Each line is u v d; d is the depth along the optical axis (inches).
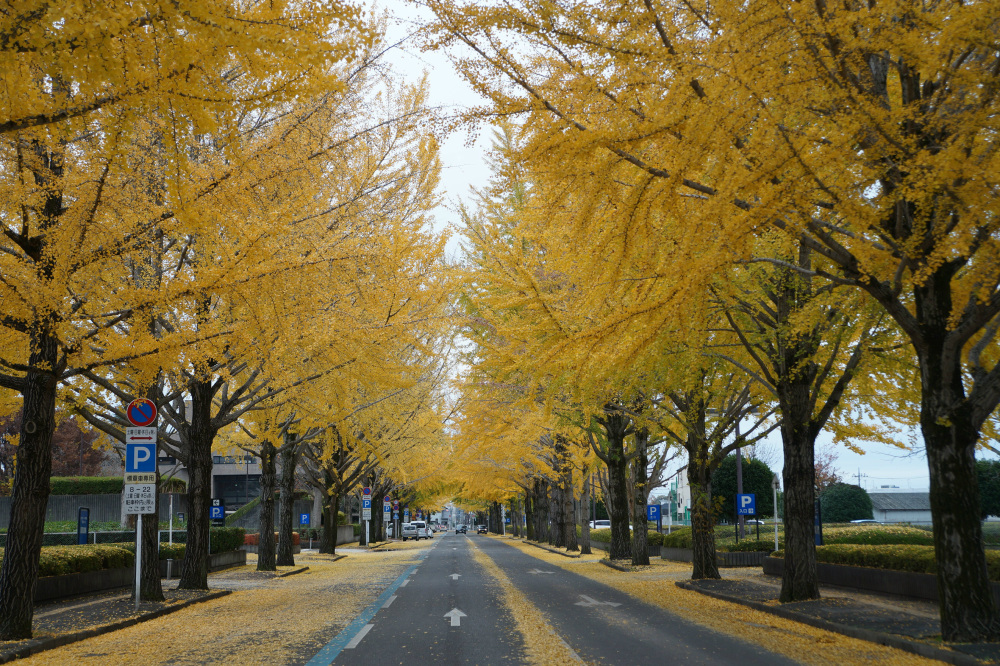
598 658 297.0
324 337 421.1
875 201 301.0
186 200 243.9
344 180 454.3
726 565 868.6
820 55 245.6
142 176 343.9
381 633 371.6
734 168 253.1
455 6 247.3
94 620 412.2
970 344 367.9
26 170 321.7
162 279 395.9
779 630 377.7
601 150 272.1
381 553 1433.3
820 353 497.7
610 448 938.1
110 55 201.0
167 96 219.5
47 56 202.1
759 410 651.5
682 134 246.5
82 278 343.9
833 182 289.4
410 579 734.5
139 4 202.8
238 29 207.0
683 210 281.1
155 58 216.5
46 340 365.4
